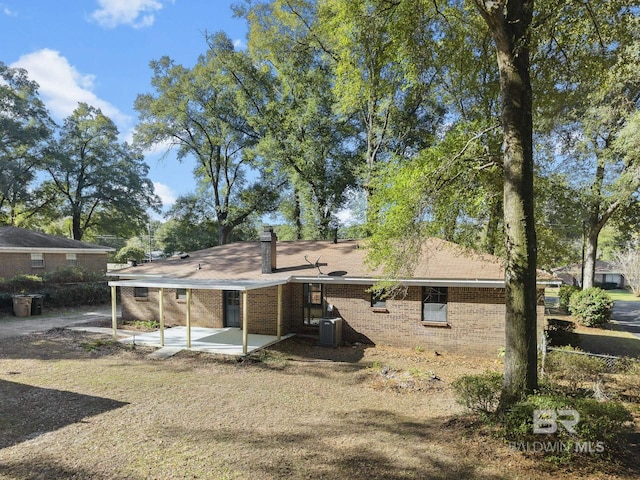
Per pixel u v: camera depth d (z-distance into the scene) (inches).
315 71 1012.5
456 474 211.2
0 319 766.5
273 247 624.1
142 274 690.8
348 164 1079.6
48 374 416.5
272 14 983.0
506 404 263.9
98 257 1213.1
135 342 549.6
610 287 1936.5
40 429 278.1
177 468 221.5
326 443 255.6
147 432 273.6
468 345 514.9
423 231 362.3
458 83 483.8
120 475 213.6
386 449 244.8
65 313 850.8
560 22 287.6
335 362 481.7
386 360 491.5
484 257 518.9
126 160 1620.3
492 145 438.0
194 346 531.5
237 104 1201.4
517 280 267.1
